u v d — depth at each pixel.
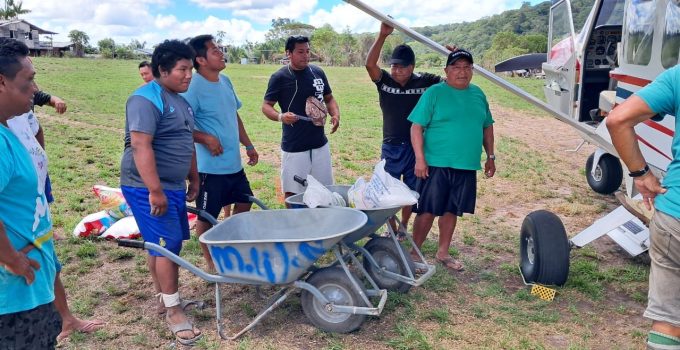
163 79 4.38
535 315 4.90
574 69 8.91
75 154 11.43
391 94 6.00
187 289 5.41
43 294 3.07
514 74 34.72
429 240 6.82
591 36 8.52
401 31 5.68
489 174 6.03
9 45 2.94
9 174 2.82
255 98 24.69
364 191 4.82
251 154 6.08
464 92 5.52
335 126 6.31
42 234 3.08
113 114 18.12
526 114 19.50
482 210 8.19
